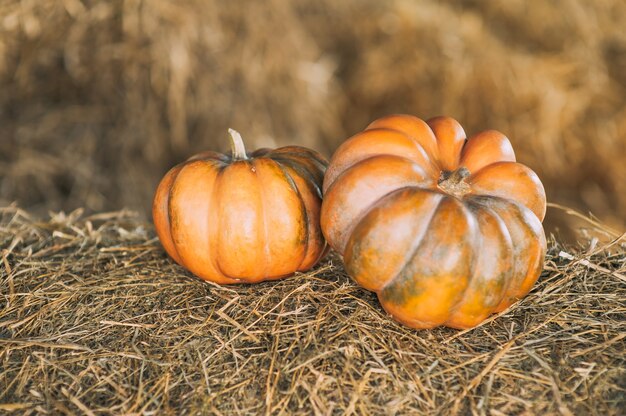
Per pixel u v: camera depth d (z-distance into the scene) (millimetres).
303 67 1861
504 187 982
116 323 994
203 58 1675
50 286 1059
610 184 1817
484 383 919
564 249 1134
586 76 1842
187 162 1059
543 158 1821
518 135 1842
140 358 951
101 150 1645
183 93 1633
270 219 1010
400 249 931
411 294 935
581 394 904
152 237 1216
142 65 1605
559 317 994
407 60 1986
